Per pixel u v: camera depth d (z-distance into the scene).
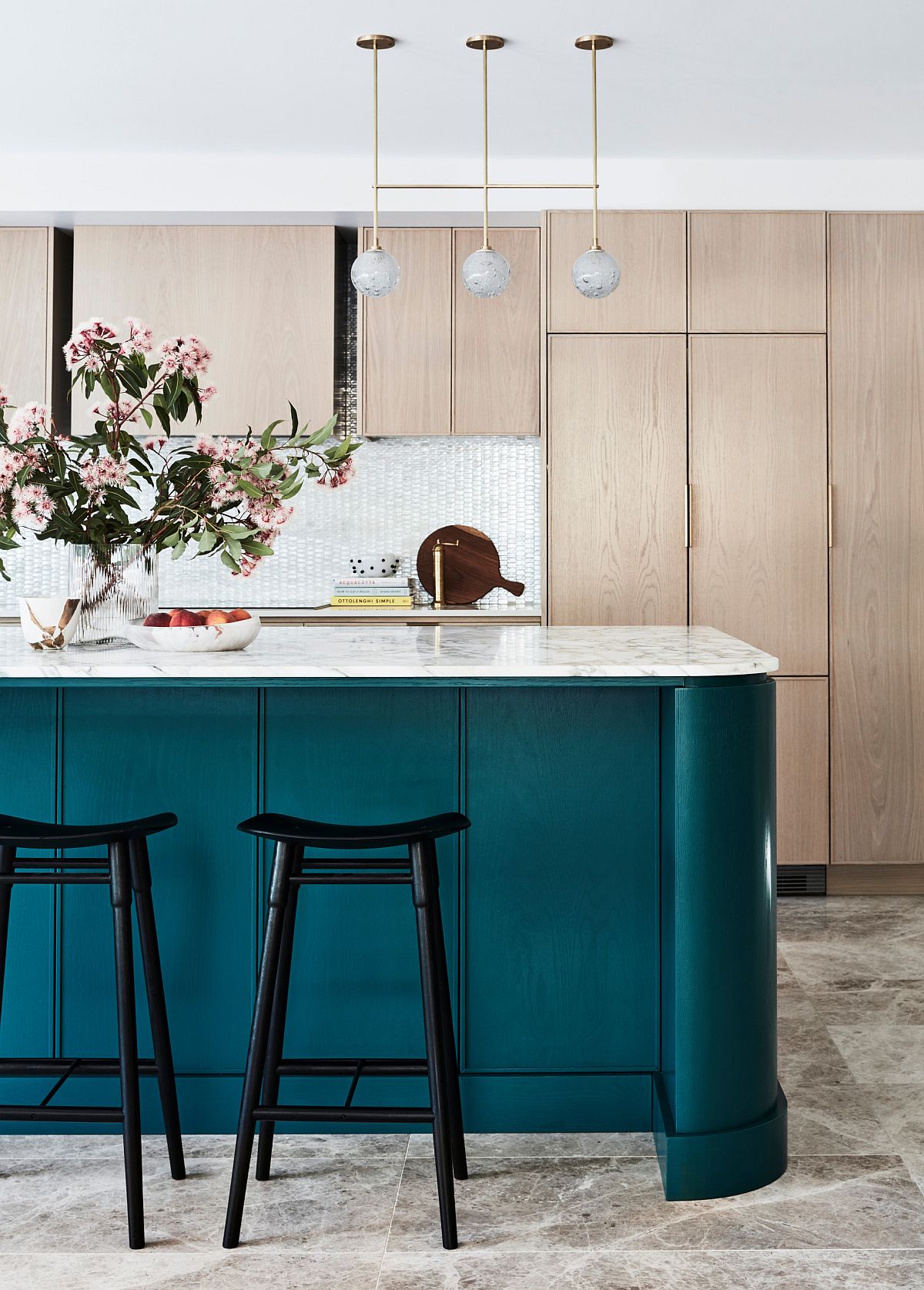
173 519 2.59
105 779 2.45
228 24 3.32
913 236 4.42
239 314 4.62
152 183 4.43
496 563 4.90
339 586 4.79
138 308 4.61
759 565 4.46
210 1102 2.47
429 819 2.13
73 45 3.46
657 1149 2.38
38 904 2.46
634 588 4.48
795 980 3.47
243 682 2.21
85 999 2.46
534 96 3.84
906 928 4.03
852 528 4.46
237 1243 2.06
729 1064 2.24
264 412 4.64
